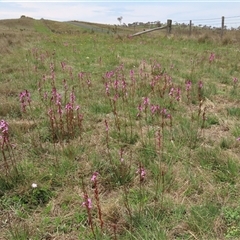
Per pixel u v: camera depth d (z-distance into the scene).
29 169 3.62
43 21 74.06
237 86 7.32
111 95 6.29
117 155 3.94
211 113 5.51
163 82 7.09
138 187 3.37
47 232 2.84
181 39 17.27
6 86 6.94
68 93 6.48
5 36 20.91
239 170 3.63
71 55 11.71
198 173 3.62
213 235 2.70
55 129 4.60
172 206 3.05
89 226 2.86
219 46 14.62
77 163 3.81
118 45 15.09
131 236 2.66
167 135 4.52
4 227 2.92
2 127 3.30
